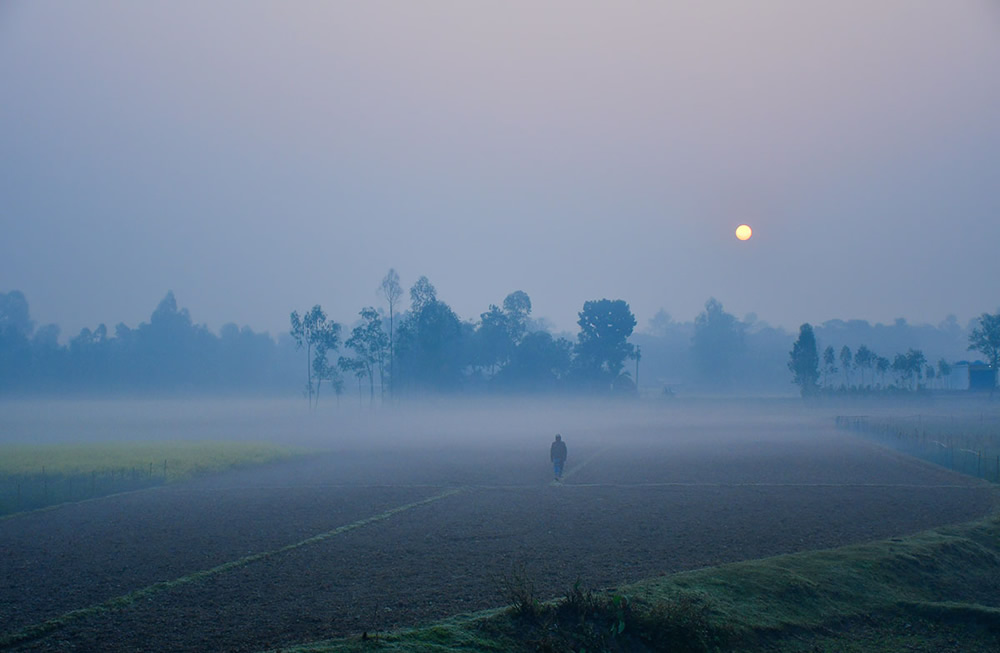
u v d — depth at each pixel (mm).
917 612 14883
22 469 37156
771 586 14773
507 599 12945
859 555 17359
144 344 157125
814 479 34531
